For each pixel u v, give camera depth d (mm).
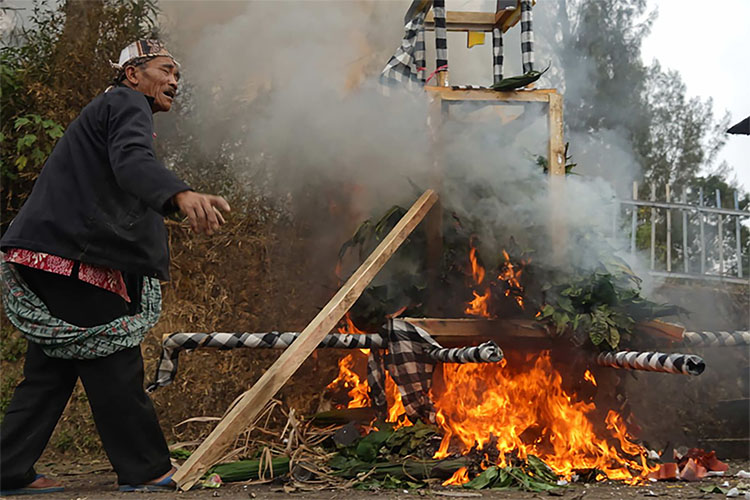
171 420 3785
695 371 2551
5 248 2396
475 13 4027
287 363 2658
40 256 2357
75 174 2389
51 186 2395
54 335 2336
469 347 2902
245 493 2363
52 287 2385
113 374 2379
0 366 3793
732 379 4043
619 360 2846
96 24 4234
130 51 2625
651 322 3057
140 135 2301
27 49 4211
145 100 2479
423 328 2979
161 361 2967
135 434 2400
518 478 2488
